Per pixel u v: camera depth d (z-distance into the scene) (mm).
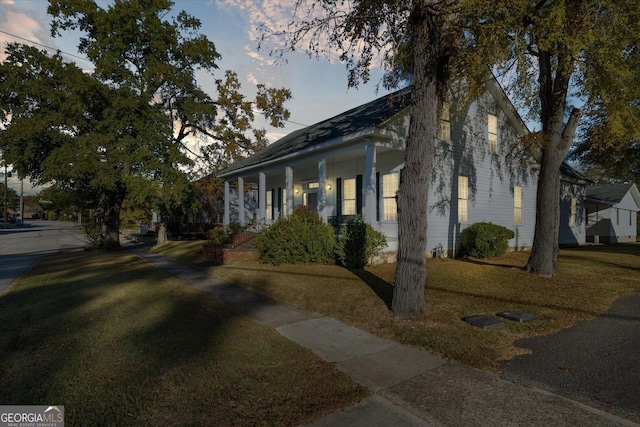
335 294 7008
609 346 4520
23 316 5617
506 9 6254
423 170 5629
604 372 3770
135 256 15336
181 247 18250
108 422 2693
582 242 19766
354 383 3445
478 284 7789
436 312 5750
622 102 7902
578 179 18859
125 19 17172
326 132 13359
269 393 3199
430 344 4512
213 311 5949
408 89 13492
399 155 12727
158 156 18109
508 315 5535
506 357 4184
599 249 16516
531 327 5172
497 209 14852
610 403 3137
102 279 9078
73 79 15430
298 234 10641
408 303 5570
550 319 5516
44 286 8250
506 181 15297
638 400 3186
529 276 8680
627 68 7656
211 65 19875
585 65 7781
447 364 3988
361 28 6727
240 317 5652
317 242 10602
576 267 10242
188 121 21188
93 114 17812
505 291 7172
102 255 16031
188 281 8875
